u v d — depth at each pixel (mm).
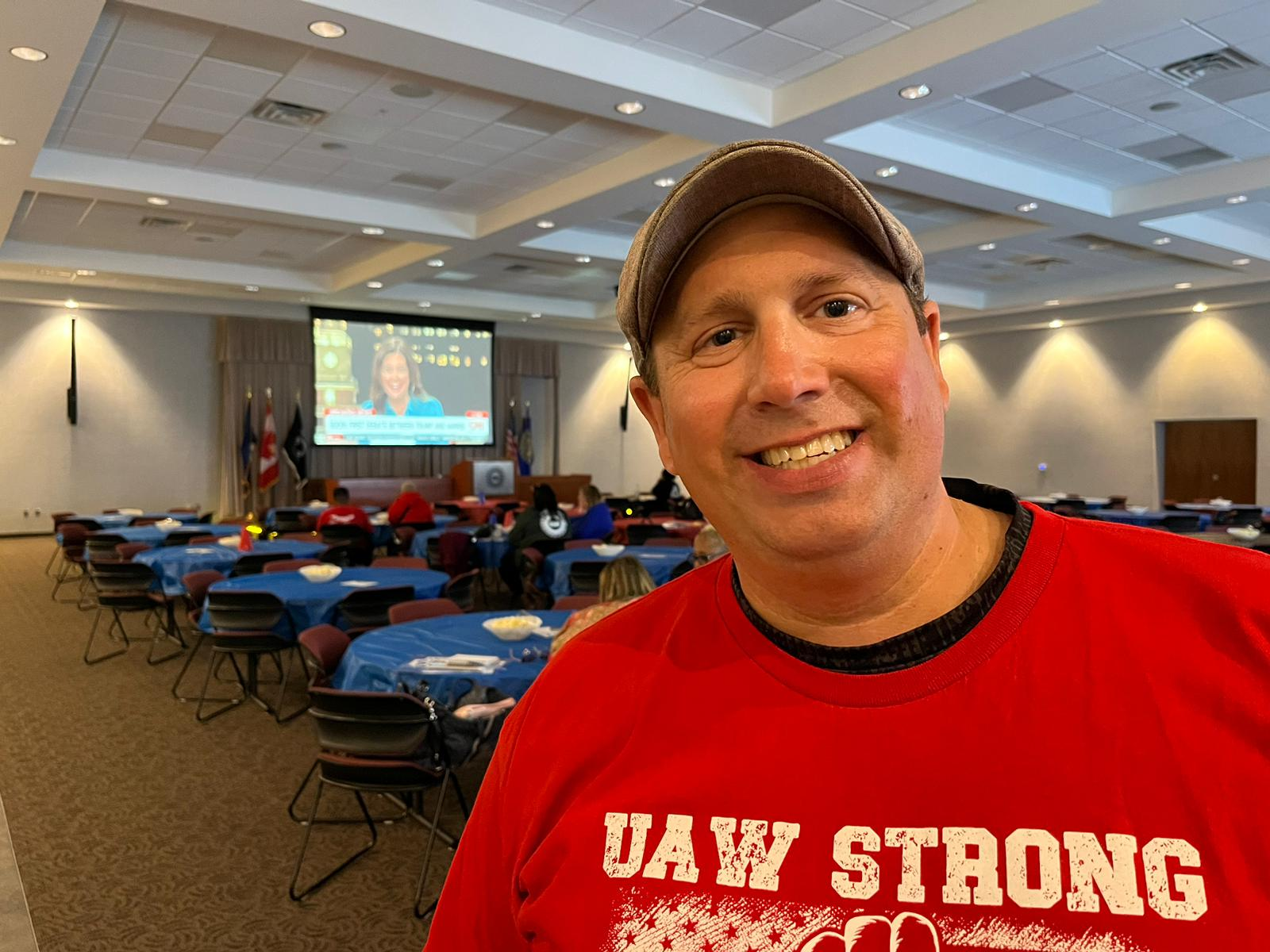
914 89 5652
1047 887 468
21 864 3281
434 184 8477
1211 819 455
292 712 5129
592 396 17531
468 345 15633
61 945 2762
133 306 13164
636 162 7477
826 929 495
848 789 519
